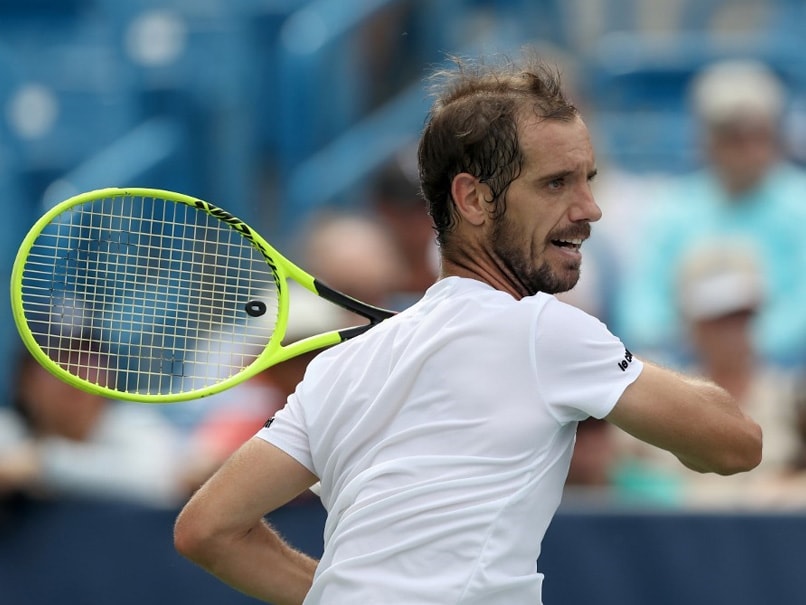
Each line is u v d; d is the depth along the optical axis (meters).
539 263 9.88
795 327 23.38
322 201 27.67
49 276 21.05
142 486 18.75
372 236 21.52
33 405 18.80
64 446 18.67
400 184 22.64
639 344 23.77
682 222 24.47
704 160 26.09
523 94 9.88
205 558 10.28
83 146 29.11
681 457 9.92
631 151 29.23
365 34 29.89
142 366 20.11
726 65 30.00
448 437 9.48
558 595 16.83
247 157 28.48
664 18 32.03
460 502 9.38
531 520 9.54
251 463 10.19
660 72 30.80
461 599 9.27
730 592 16.77
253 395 18.92
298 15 30.30
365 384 9.85
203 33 29.09
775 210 24.08
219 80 28.39
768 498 18.53
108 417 19.36
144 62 28.97
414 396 9.63
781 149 26.33
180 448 19.30
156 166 27.23
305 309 19.28
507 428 9.42
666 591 16.81
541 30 31.91
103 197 11.10
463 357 9.57
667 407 9.55
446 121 10.02
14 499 17.20
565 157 9.73
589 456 18.55
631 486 19.14
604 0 32.50
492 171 9.79
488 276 10.01
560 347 9.52
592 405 9.49
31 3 30.95
